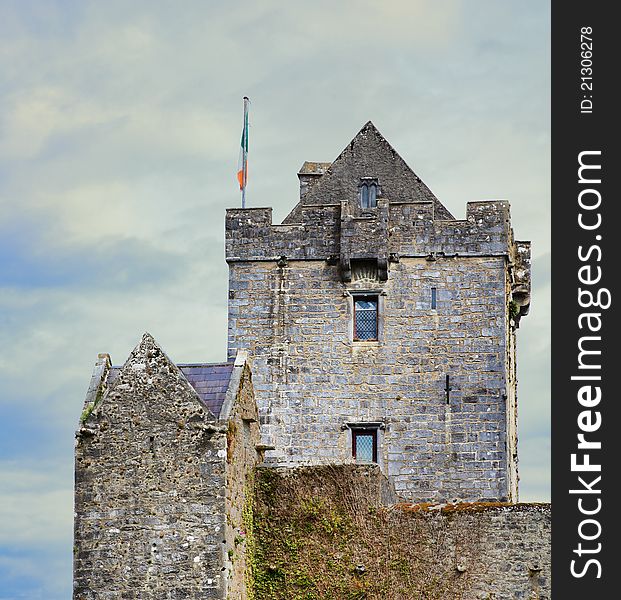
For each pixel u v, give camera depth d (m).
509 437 61.00
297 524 52.31
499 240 61.19
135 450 49.41
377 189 64.06
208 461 49.06
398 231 61.50
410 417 60.41
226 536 48.81
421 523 52.25
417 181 64.12
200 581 48.44
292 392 60.97
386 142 64.81
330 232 61.91
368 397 60.69
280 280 61.81
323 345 61.19
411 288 61.22
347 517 52.31
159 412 49.53
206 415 49.38
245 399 51.88
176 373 49.75
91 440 49.62
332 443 60.50
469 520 52.19
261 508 52.47
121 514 49.09
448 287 61.09
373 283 61.34
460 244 61.25
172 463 49.19
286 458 60.50
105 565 48.88
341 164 64.50
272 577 52.06
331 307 61.44
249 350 61.47
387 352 60.88
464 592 51.78
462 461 60.00
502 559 51.88
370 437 60.50
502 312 60.78
